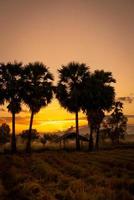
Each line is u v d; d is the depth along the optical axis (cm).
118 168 2414
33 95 5238
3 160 3556
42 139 8400
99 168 2489
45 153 4550
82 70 5697
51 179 1973
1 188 1611
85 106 5512
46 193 1486
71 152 4828
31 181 1847
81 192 1408
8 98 5153
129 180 1738
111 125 8638
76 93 5388
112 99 5672
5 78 5241
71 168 2478
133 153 4291
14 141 5062
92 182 1788
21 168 2680
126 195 1396
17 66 5309
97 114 5775
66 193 1425
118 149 5569
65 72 5681
